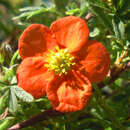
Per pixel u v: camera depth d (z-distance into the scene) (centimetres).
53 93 12
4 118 12
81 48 12
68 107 11
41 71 12
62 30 12
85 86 12
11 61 13
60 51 12
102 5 13
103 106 13
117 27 13
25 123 13
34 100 12
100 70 12
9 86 12
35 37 12
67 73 12
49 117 13
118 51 14
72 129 13
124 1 13
